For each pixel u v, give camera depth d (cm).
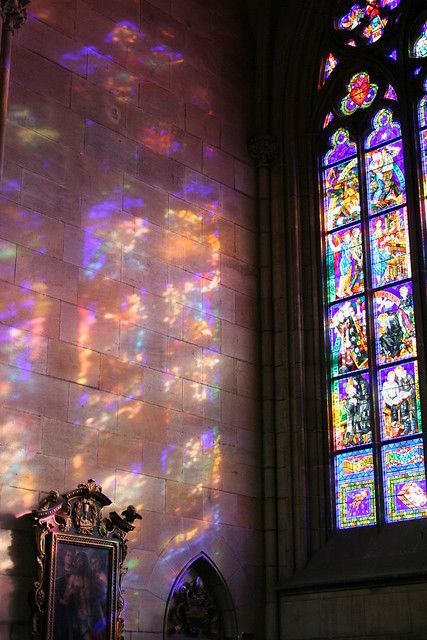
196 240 1684
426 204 1672
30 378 1354
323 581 1530
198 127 1761
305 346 1736
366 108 1814
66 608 1298
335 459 1670
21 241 1394
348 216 1783
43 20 1526
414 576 1434
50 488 1339
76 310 1443
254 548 1620
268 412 1705
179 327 1603
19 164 1424
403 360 1630
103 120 1579
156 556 1459
